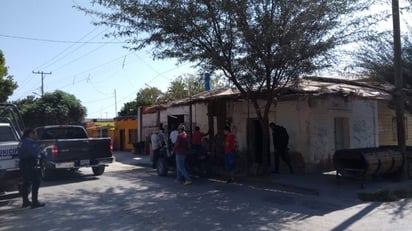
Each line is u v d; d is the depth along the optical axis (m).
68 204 11.00
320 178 14.27
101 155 16.75
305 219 8.82
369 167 12.20
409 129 21.95
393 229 7.87
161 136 17.55
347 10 12.77
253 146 18.28
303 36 12.95
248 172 15.50
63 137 17.84
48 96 43.09
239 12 12.80
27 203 10.84
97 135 41.91
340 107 17.12
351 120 17.75
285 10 12.73
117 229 8.13
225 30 13.45
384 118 20.08
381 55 18.92
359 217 8.95
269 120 17.38
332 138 16.69
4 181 11.08
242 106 18.56
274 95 14.59
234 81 14.24
